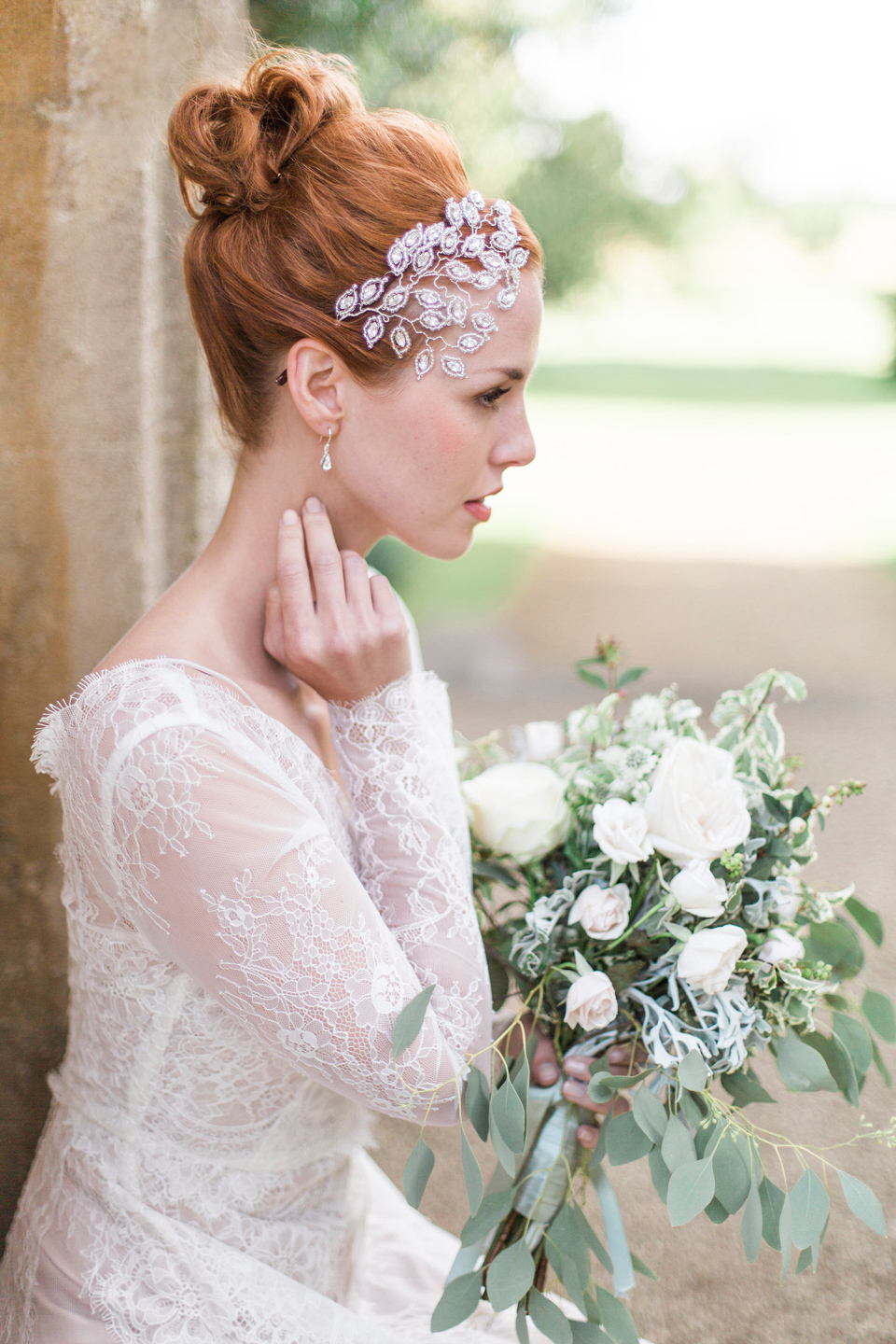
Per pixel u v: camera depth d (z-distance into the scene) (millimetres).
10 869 1764
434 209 1167
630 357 29109
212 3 1747
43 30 1539
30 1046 1822
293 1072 1241
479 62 9836
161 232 1769
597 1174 1427
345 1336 1229
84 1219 1223
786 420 18266
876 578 8883
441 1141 2680
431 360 1174
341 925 1104
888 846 4227
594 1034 1406
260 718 1179
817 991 1375
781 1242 1229
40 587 1716
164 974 1179
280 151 1187
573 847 1457
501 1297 1204
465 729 5539
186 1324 1176
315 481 1259
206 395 1892
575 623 7582
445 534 1278
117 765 1081
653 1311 2156
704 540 10266
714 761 1362
